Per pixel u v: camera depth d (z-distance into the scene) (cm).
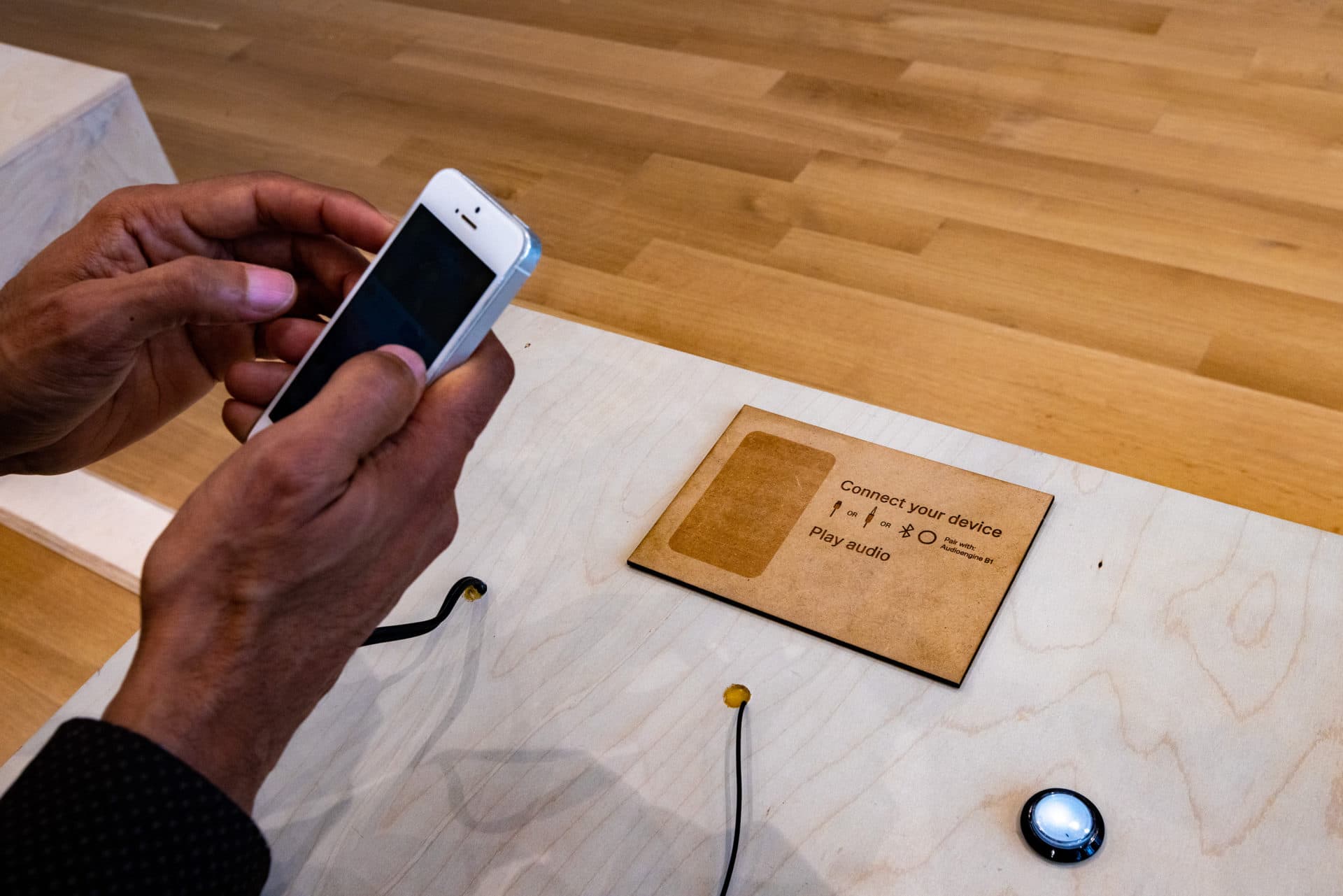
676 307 170
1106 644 72
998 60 210
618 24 233
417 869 67
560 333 100
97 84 130
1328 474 140
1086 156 187
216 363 80
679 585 79
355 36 239
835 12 229
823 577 78
